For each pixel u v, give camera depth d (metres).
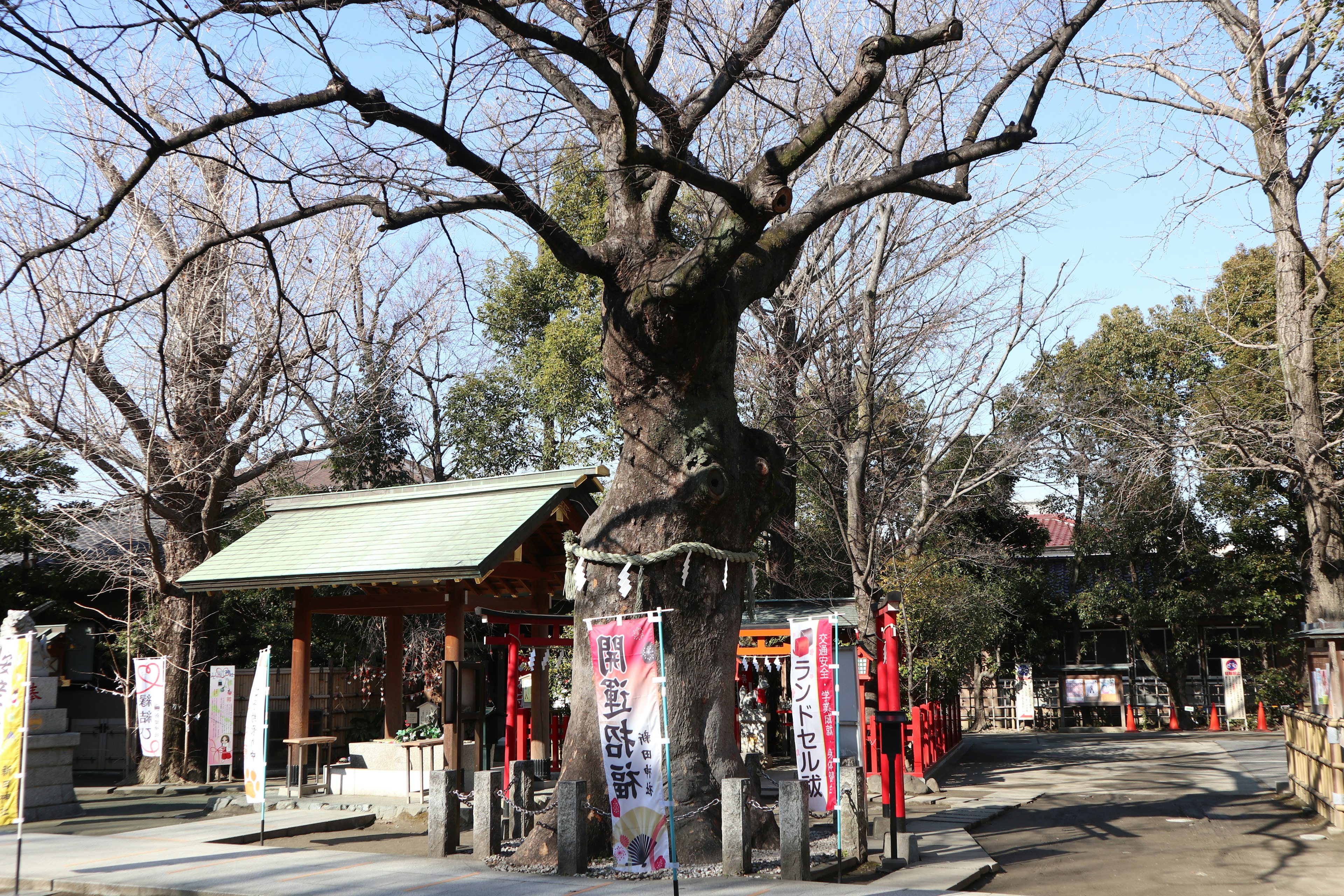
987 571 28.52
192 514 18.08
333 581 12.99
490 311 25.84
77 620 21.78
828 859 8.59
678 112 9.18
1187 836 11.11
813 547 23.27
